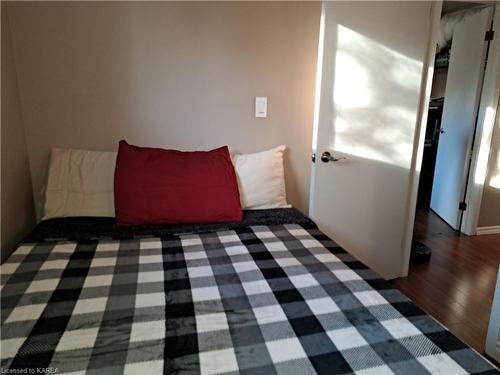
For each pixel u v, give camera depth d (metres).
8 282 1.14
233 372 0.78
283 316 0.98
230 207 1.75
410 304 1.04
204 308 1.01
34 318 0.96
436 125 4.26
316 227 1.73
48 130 1.82
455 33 3.54
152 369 0.78
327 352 0.84
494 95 3.06
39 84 1.75
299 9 2.00
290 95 2.11
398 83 2.06
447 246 3.07
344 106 1.96
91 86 1.81
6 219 1.57
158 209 1.66
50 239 1.47
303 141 2.21
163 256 1.36
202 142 2.04
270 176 1.99
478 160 3.21
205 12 1.87
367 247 2.27
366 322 0.95
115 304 1.03
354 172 2.09
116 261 1.31
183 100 1.95
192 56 1.91
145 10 1.79
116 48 1.80
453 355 0.83
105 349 0.84
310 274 1.22
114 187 1.67
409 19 1.99
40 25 1.69
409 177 2.30
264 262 1.31
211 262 1.31
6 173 1.58
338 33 1.85
